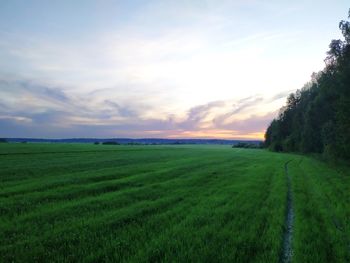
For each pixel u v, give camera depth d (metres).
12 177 26.58
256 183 25.02
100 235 10.84
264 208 15.32
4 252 9.16
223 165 44.75
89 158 53.34
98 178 26.62
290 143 104.31
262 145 197.00
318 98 64.31
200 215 13.70
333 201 17.25
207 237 10.72
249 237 10.65
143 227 11.77
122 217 13.18
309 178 29.22
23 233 11.05
